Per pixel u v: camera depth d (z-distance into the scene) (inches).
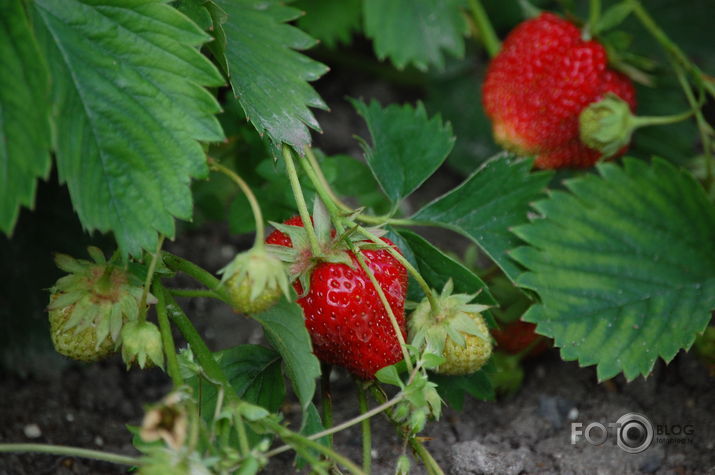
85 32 19.2
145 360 19.5
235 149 23.7
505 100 23.3
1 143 18.7
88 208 19.0
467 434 22.6
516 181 21.9
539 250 21.6
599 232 22.0
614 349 21.5
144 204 19.3
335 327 20.2
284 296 19.4
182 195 19.3
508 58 23.4
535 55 23.1
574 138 23.3
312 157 21.4
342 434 22.6
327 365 21.2
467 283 21.2
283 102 20.9
